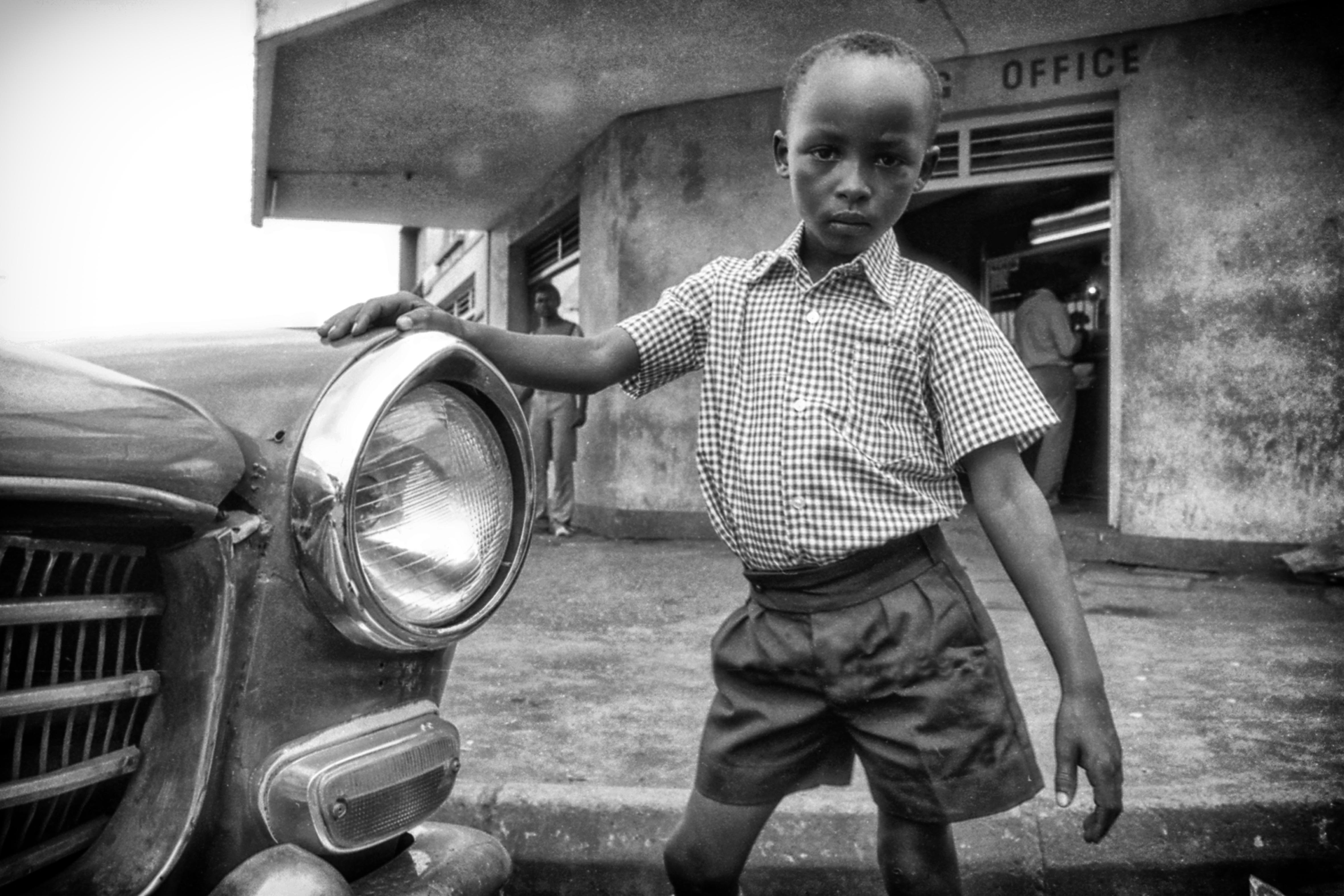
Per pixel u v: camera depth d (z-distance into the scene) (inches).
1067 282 341.4
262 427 45.9
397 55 270.5
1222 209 237.8
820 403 59.6
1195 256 240.7
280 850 42.8
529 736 114.1
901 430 60.5
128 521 38.2
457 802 94.7
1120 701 124.7
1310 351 230.2
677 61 273.7
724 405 63.8
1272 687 131.3
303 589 45.1
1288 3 231.5
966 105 267.7
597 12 246.2
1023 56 260.7
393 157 362.9
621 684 136.2
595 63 275.7
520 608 188.7
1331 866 88.6
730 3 241.3
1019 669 140.4
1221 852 88.8
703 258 304.8
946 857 62.3
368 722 48.8
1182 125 242.1
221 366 49.7
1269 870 88.4
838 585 59.2
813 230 61.1
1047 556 57.7
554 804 94.2
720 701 64.7
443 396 49.0
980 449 59.1
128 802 42.3
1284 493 232.4
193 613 42.4
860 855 90.0
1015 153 268.4
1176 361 242.7
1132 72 248.7
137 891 40.8
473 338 58.3
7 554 38.0
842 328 60.4
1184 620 175.2
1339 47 227.6
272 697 45.2
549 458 329.7
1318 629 167.6
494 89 294.2
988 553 247.6
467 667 144.8
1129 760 103.1
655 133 308.5
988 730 58.9
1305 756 104.4
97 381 40.5
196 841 43.9
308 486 44.2
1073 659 55.9
